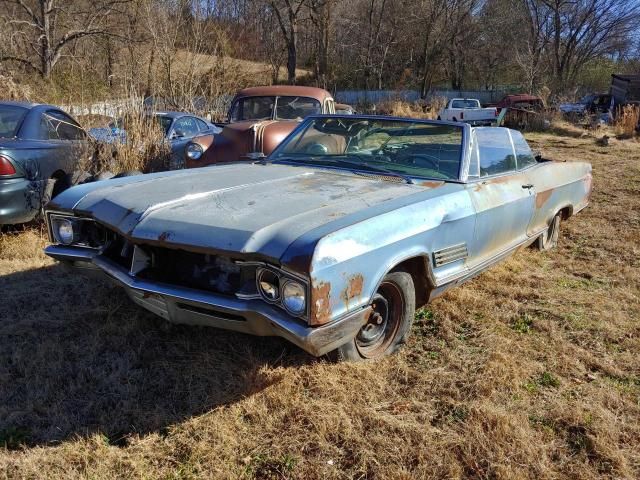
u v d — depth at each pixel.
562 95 31.62
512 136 4.70
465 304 4.18
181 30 14.48
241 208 2.95
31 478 2.34
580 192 5.88
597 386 3.14
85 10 20.50
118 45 17.14
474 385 3.07
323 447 2.56
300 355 3.30
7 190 5.20
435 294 3.53
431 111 26.72
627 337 3.75
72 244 3.35
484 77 45.12
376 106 27.78
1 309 3.87
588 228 6.56
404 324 3.34
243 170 3.95
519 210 4.36
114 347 3.38
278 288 2.58
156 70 12.19
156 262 2.94
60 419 2.71
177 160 7.59
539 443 2.62
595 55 43.69
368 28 39.16
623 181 9.59
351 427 2.69
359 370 3.10
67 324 3.65
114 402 2.87
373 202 3.13
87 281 4.36
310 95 8.43
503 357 3.34
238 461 2.48
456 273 3.61
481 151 4.09
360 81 39.47
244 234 2.62
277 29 32.91
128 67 11.15
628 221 6.94
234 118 8.55
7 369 3.12
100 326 3.62
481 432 2.66
